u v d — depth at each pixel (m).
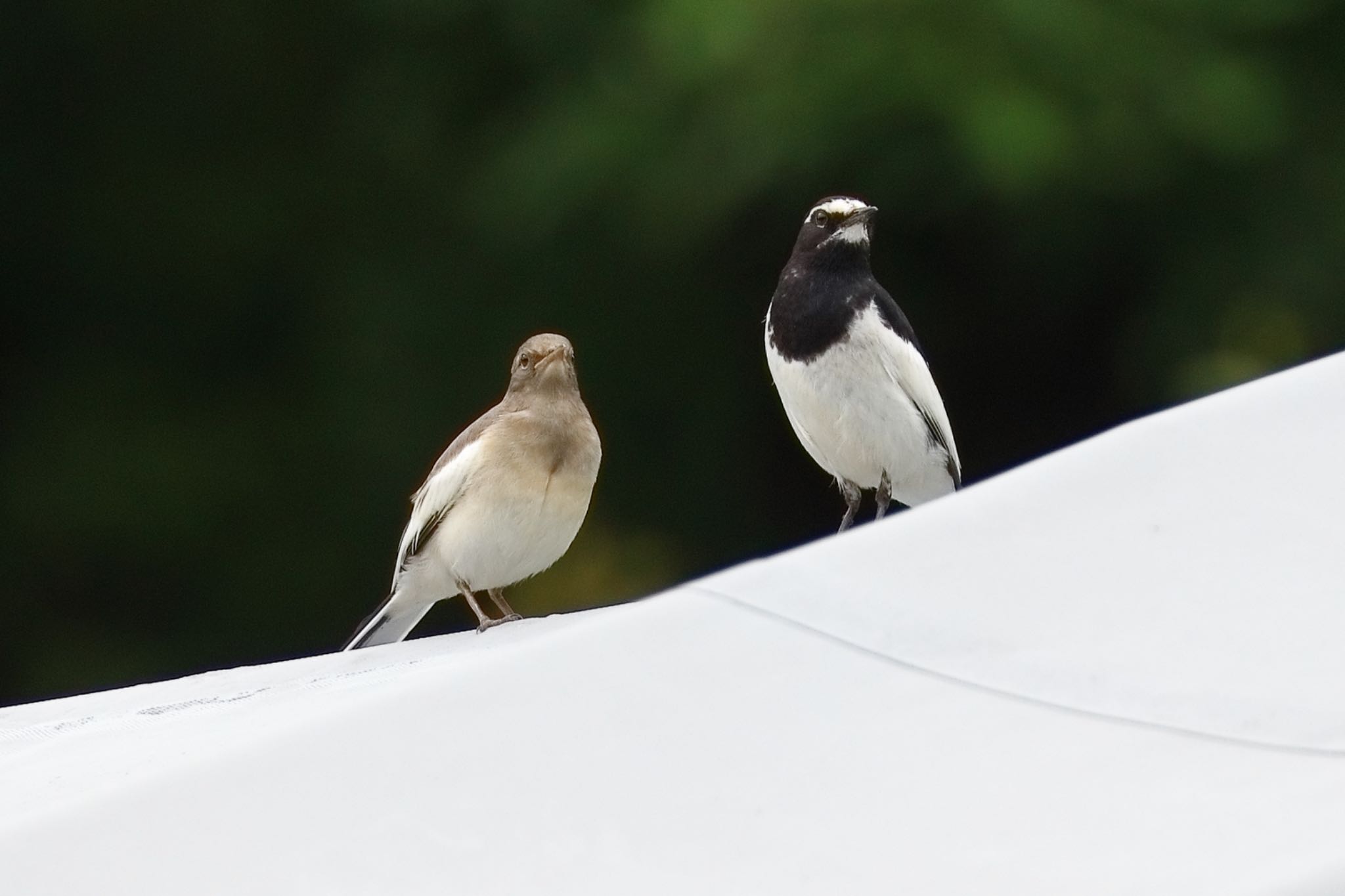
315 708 3.99
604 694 3.62
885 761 3.36
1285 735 3.22
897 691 3.51
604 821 3.36
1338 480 3.77
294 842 3.45
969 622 3.62
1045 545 3.76
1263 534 3.68
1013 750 3.32
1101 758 3.26
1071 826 3.13
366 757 3.60
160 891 3.41
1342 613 3.46
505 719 3.61
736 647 3.67
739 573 3.87
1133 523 3.77
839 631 3.67
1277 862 2.91
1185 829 3.05
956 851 3.14
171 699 5.70
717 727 3.51
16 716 5.97
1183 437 3.95
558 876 3.28
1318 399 3.97
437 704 3.69
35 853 3.55
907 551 3.80
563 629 3.91
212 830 3.52
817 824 3.26
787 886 3.16
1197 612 3.54
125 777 3.83
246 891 3.37
